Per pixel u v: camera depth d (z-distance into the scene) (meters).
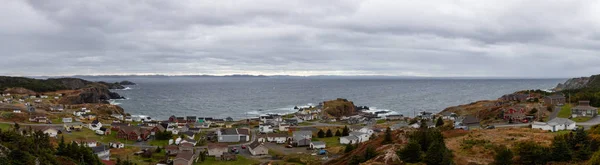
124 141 135.12
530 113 134.12
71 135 133.88
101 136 140.25
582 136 63.34
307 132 140.62
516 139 77.00
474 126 120.25
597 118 115.12
